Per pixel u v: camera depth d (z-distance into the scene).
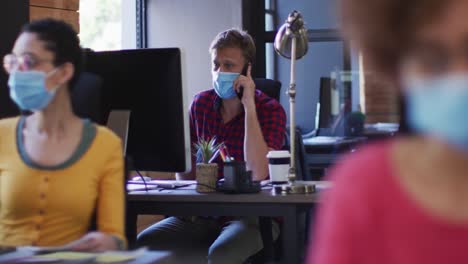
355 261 0.72
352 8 0.70
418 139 0.71
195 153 2.90
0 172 1.87
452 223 0.67
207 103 2.91
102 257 1.47
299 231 2.35
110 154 1.88
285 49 2.54
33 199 1.82
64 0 3.72
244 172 2.39
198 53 5.12
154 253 1.54
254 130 2.73
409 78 0.67
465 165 0.67
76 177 1.83
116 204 1.85
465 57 0.64
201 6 5.11
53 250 1.58
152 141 2.51
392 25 0.68
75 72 1.89
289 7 5.55
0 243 1.85
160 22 5.12
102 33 4.59
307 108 5.55
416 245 0.68
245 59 2.77
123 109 2.53
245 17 5.20
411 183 0.70
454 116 0.63
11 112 2.55
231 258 2.57
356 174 0.74
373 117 4.95
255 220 2.75
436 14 0.65
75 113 2.20
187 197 2.38
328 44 5.45
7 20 2.94
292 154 2.44
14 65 1.86
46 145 1.84
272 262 2.74
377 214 0.71
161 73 2.47
